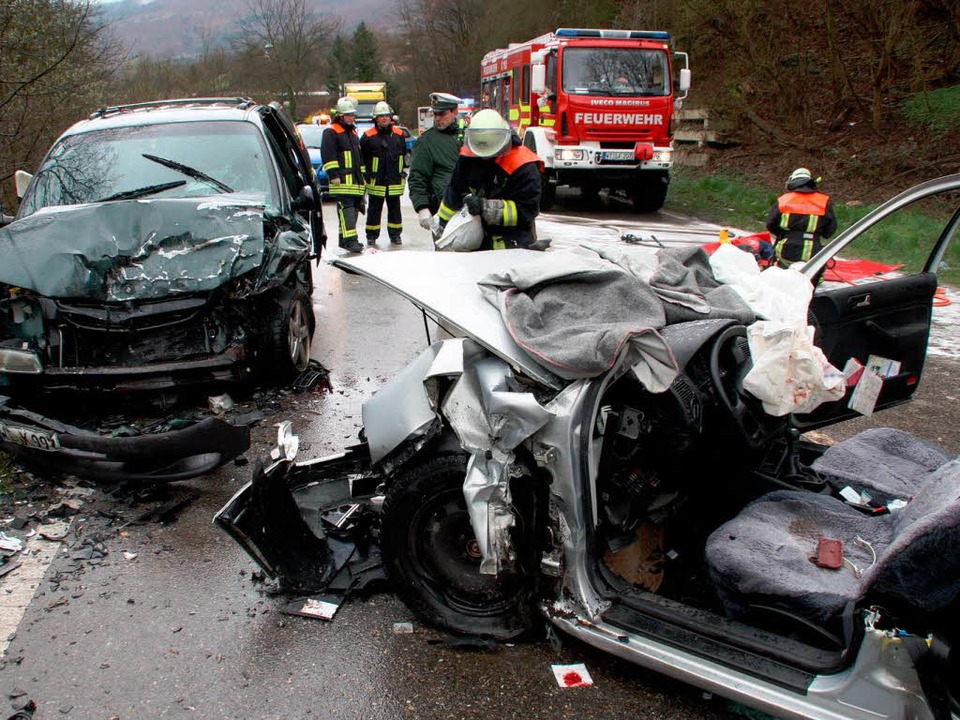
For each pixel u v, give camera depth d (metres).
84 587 3.08
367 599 3.00
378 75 53.88
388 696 2.51
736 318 2.88
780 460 3.21
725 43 17.97
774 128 17.23
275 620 2.88
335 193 9.77
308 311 5.59
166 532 3.51
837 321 3.57
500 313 2.69
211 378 4.57
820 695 2.18
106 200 5.27
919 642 2.03
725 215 13.77
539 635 2.78
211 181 5.52
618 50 13.49
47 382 4.39
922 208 12.18
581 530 2.57
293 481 3.47
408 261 3.09
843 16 16.58
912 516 2.53
